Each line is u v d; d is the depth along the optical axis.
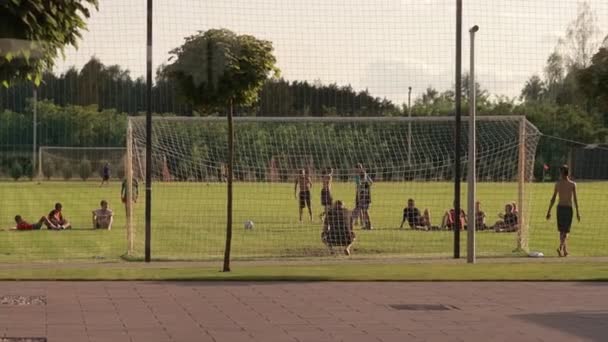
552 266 25.06
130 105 37.28
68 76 39.19
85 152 78.00
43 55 14.25
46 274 22.27
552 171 62.12
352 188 49.16
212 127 47.97
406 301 18.69
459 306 18.14
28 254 30.11
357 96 43.50
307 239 36.06
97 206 55.81
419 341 14.77
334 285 20.88
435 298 19.09
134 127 31.88
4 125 73.00
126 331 15.30
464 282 21.55
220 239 35.88
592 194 62.97
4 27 13.59
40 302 18.12
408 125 48.34
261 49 23.73
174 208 52.78
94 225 40.88
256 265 25.66
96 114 72.81
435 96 48.19
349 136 47.97
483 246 33.03
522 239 30.84
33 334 14.98
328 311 17.42
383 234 38.12
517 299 19.05
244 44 23.59
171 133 46.75
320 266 25.27
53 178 77.88
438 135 49.34
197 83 23.58
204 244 33.97
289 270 23.89
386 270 23.88
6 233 38.53
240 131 48.12
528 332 15.56
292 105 42.88
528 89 47.50
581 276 22.55
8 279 21.27
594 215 50.53
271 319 16.55
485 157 46.84
